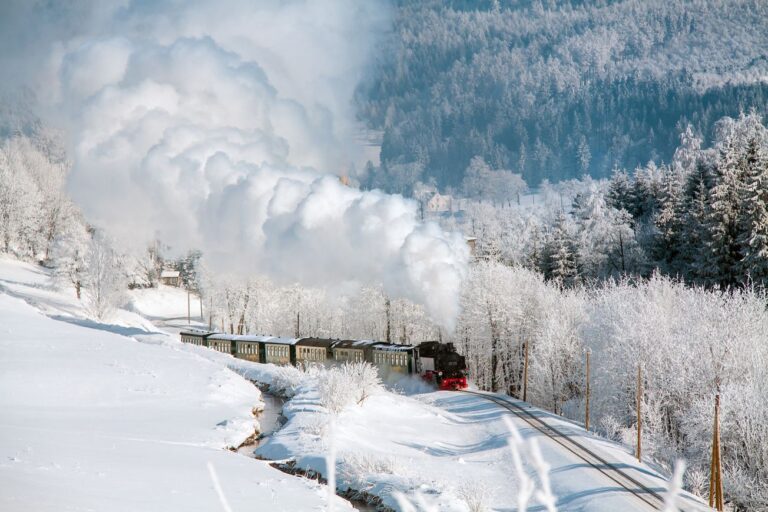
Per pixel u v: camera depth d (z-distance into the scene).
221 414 41.91
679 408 49.22
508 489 32.09
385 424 44.59
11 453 23.06
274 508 22.30
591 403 55.97
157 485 22.12
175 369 51.47
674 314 58.38
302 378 57.56
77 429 32.22
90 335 60.38
